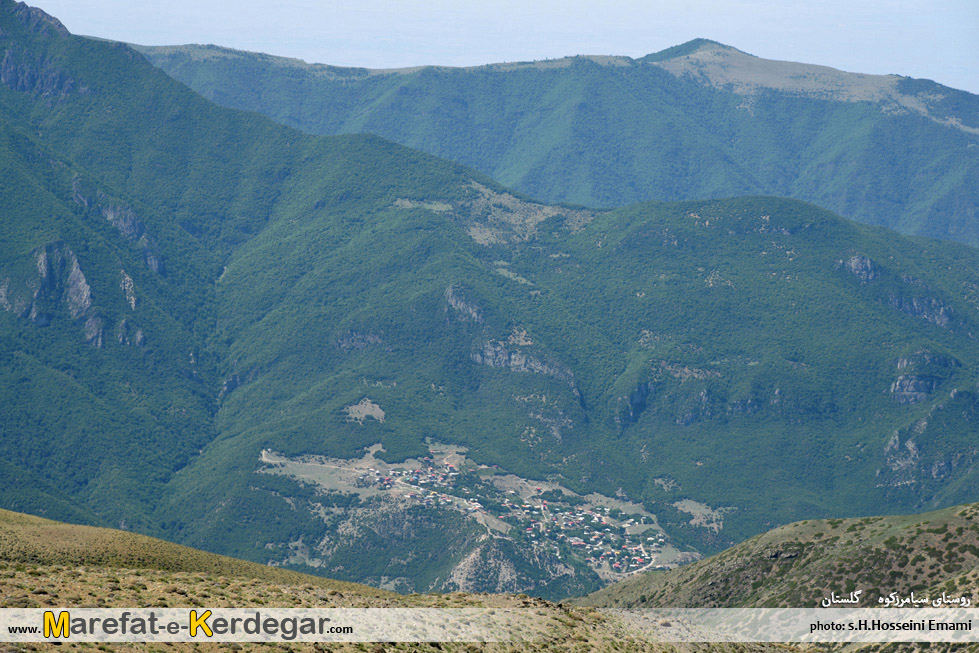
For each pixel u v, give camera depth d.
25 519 142.00
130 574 93.06
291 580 145.38
